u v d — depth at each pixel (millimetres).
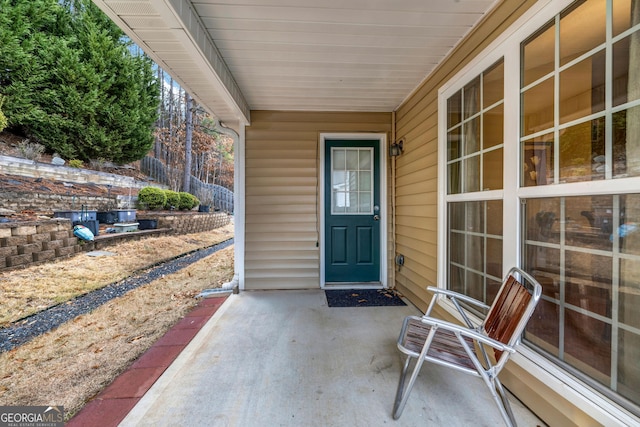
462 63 2160
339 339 2275
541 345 1465
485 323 1557
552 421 1352
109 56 8508
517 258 1589
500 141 1776
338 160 3789
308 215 3719
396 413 1408
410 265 3184
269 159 3684
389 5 1757
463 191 2180
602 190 1166
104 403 1548
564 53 1350
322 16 1858
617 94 1137
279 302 3164
